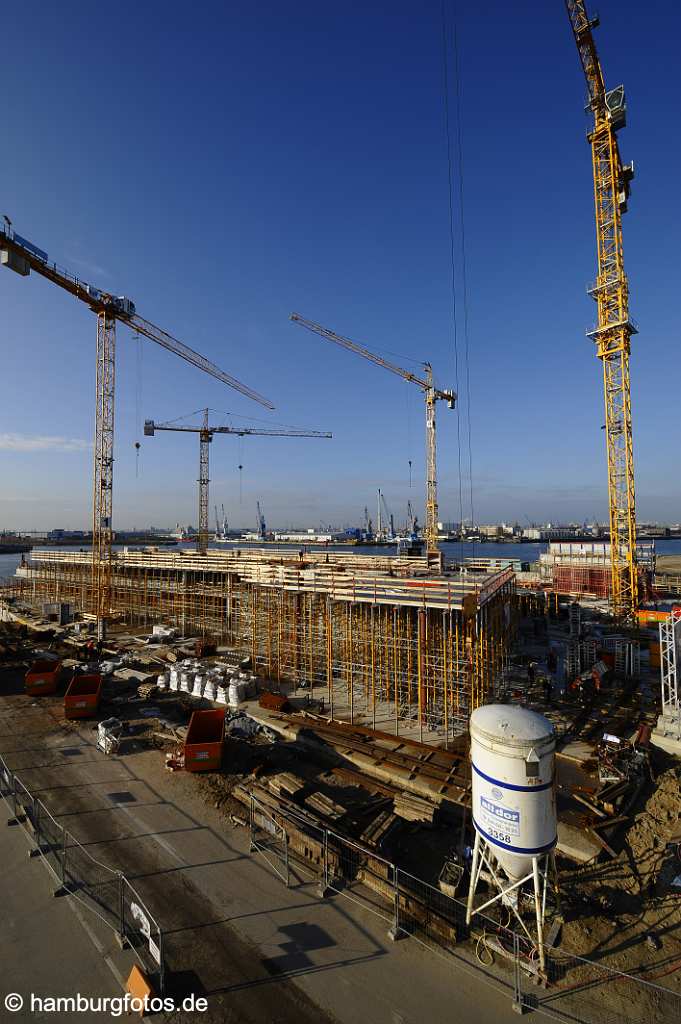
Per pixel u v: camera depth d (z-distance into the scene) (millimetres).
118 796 16859
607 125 49438
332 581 25734
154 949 9898
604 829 14258
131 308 50844
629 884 12328
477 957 10445
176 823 15281
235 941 10828
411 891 12242
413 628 26875
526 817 10188
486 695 24000
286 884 12602
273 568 28641
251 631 32781
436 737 20688
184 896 12188
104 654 35438
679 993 9492
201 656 33562
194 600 42375
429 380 104500
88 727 22828
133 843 14297
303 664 29797
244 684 25531
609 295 51094
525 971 10070
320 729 21562
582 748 19469
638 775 17078
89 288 47438
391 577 26844
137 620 46125
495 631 27672
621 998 9438
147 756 19891
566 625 44188
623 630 42406
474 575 29500
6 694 27797
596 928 11055
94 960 10352
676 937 10773
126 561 46812
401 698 25203
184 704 25156
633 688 26406
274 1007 9336
